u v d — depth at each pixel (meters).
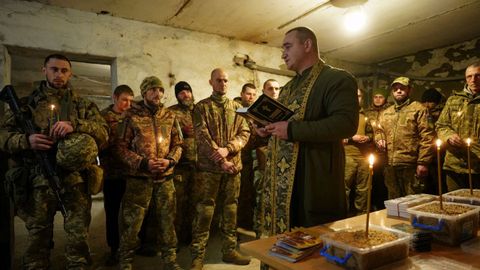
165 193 2.32
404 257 0.92
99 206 5.12
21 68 5.00
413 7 3.14
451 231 1.02
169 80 3.42
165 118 2.45
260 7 3.06
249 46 4.02
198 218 2.49
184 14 3.16
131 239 2.20
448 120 2.72
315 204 1.39
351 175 3.55
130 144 2.31
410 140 3.11
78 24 2.95
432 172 3.34
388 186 3.34
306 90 1.47
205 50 3.68
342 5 3.05
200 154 2.53
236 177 2.63
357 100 1.39
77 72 5.41
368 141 3.53
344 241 0.89
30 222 1.85
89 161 1.90
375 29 3.71
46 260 1.90
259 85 4.08
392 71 5.03
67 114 1.99
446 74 4.40
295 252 0.95
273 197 1.52
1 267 2.21
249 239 3.25
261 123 1.48
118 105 2.91
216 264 2.61
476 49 4.09
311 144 1.43
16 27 2.67
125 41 3.19
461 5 3.10
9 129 1.96
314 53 1.54
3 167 2.21
